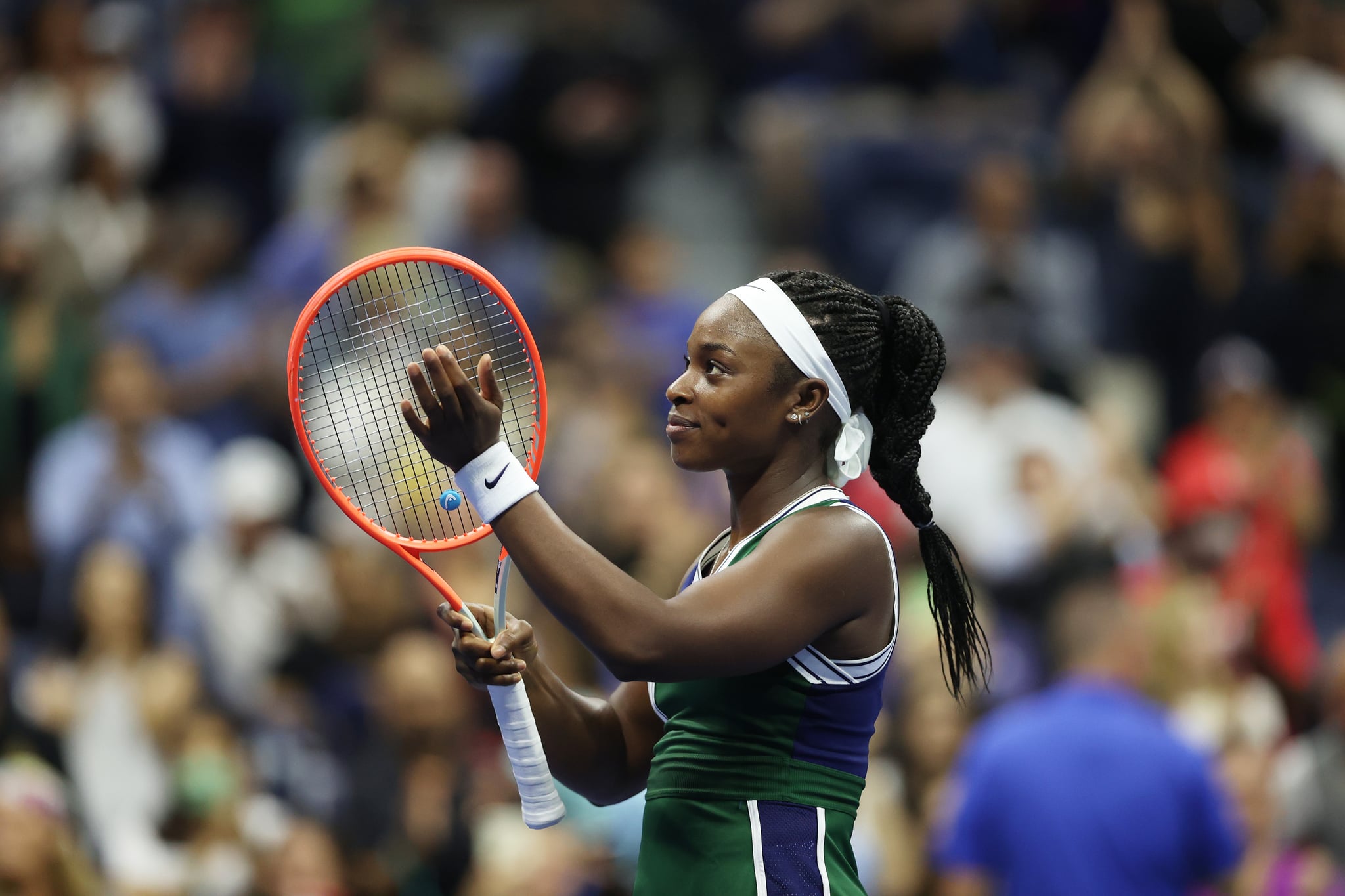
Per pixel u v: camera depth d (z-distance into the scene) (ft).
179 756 70.28
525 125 109.70
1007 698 72.38
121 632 73.41
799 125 109.91
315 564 81.66
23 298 95.61
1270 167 110.32
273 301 96.17
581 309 98.68
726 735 30.86
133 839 67.15
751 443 30.94
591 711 33.65
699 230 113.50
